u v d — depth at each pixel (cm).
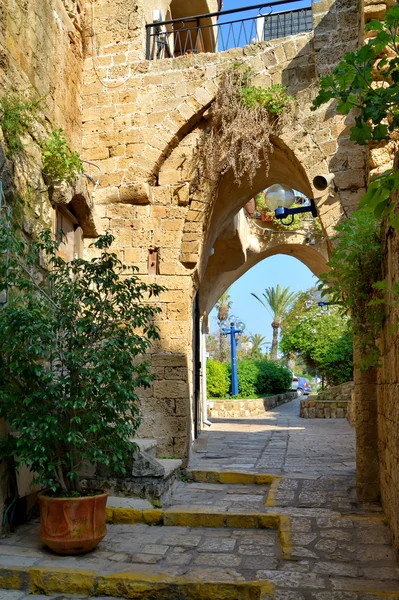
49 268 596
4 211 506
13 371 455
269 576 390
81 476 585
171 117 770
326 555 423
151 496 565
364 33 619
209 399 1808
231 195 926
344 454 834
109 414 466
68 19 746
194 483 680
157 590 382
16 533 494
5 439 466
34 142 593
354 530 470
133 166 772
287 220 1712
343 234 530
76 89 777
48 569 404
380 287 347
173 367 743
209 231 874
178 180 777
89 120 797
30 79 602
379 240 505
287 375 2438
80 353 452
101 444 477
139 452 575
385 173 291
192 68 773
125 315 496
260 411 1808
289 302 3538
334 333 1928
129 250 773
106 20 814
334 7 725
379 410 539
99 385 449
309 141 713
